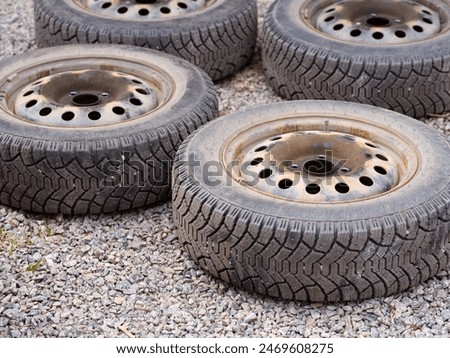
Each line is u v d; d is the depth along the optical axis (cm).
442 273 332
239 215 317
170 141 348
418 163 332
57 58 376
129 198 349
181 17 396
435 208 318
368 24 396
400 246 316
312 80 383
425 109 383
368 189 327
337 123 347
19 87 368
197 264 335
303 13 400
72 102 363
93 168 343
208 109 357
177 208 331
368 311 322
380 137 343
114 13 404
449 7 404
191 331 319
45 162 342
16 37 432
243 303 325
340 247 313
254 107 350
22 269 336
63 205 348
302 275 317
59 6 402
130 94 360
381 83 376
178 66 372
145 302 327
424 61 376
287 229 313
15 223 349
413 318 320
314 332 318
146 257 340
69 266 337
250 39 408
